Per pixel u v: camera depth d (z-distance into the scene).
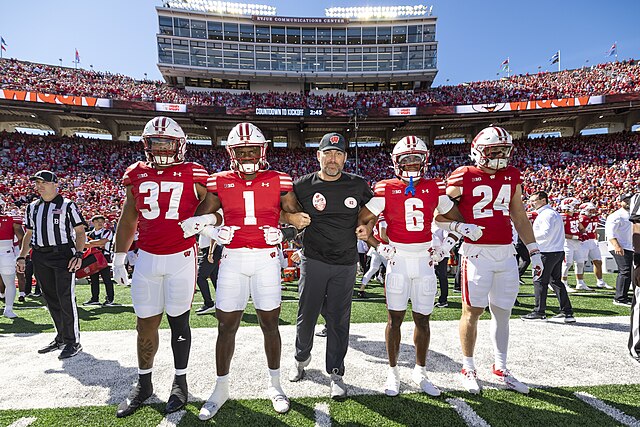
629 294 5.98
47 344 3.79
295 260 3.10
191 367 3.08
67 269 3.46
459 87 25.72
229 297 2.41
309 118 20.48
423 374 2.68
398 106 22.91
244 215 2.48
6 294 4.96
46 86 19.33
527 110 19.81
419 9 28.81
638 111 21.52
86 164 19.48
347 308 2.73
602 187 17.44
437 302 5.41
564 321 4.35
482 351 3.39
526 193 18.48
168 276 2.47
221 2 27.70
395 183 2.78
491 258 2.74
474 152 2.88
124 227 2.58
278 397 2.41
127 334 4.13
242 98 24.16
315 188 2.69
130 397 2.41
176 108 19.17
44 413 2.35
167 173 2.53
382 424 2.20
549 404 2.41
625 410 2.32
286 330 4.21
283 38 26.00
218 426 2.20
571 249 6.36
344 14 29.48
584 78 23.45
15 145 18.89
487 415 2.29
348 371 2.99
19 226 5.01
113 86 22.62
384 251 2.70
